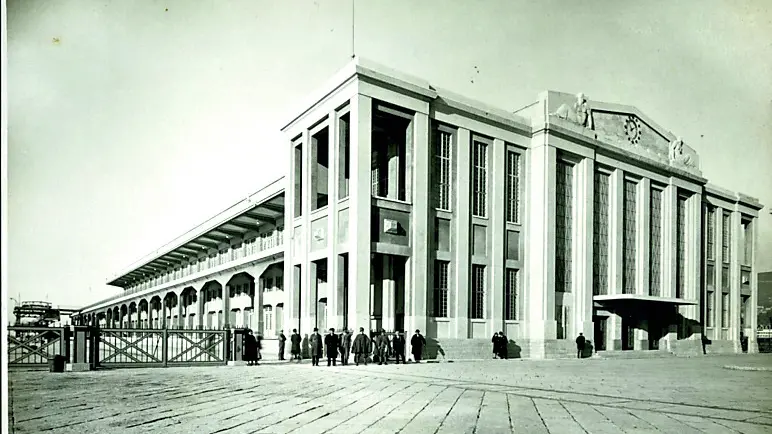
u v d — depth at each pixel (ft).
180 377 51.78
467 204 96.27
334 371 60.95
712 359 106.73
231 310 157.99
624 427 27.71
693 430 27.25
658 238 129.90
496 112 102.53
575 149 110.32
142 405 33.78
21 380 47.93
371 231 83.10
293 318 100.42
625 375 60.34
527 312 104.37
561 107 109.29
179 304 182.50
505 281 102.47
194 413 30.86
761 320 174.81
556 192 108.58
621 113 120.98
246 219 135.95
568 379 54.44
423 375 56.65
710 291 143.33
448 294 93.25
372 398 37.70
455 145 96.89
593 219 112.98
